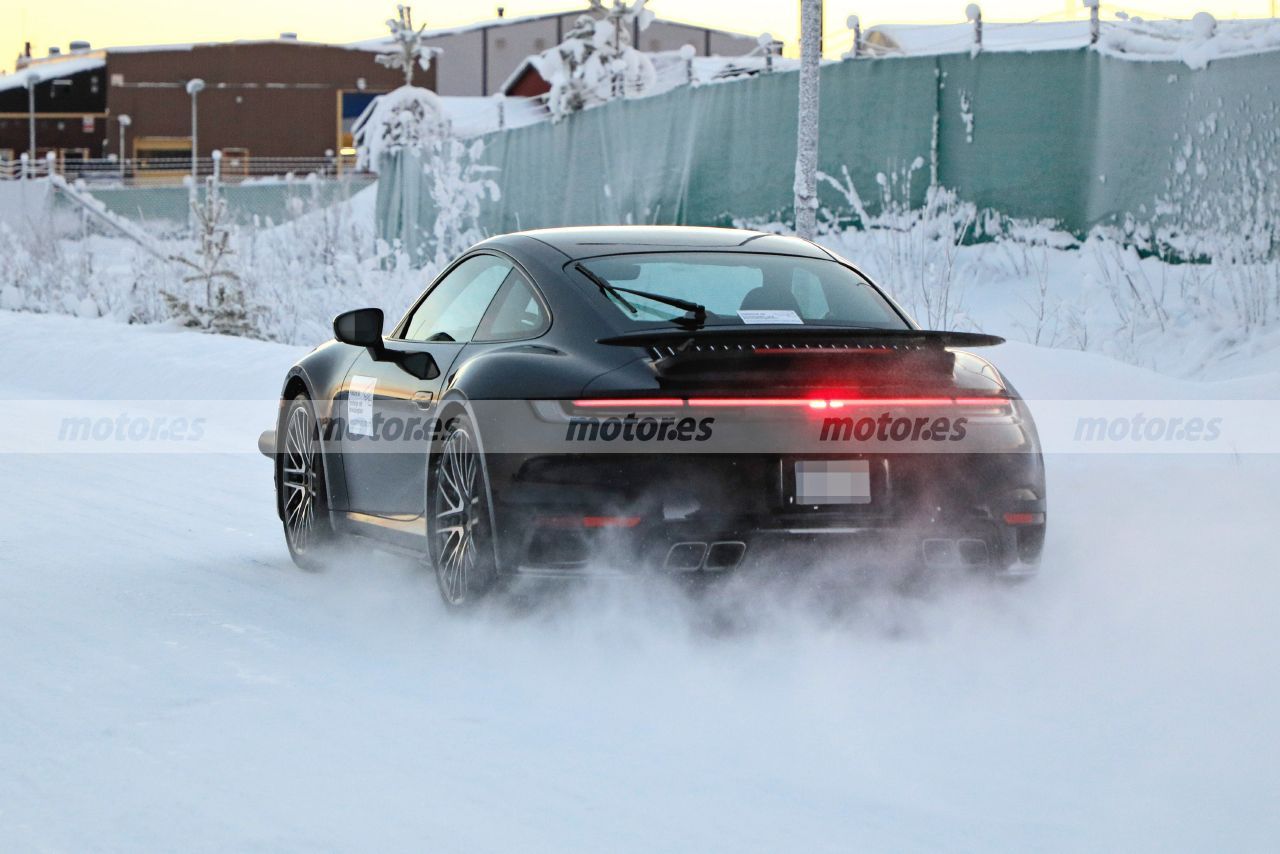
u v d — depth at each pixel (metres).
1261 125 29.73
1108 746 8.97
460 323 13.30
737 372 10.78
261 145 159.25
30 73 162.00
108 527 17.45
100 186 86.69
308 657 11.33
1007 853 7.31
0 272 59.38
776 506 10.70
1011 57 34.91
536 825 7.71
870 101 37.72
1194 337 27.77
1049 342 29.06
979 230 35.59
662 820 7.77
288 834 7.64
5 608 13.08
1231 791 8.18
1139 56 32.31
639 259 12.54
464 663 11.05
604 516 10.61
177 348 36.91
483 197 53.66
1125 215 32.78
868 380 10.95
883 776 8.44
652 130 44.91
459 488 11.88
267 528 17.73
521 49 169.50
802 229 28.11
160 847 7.50
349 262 47.75
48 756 8.97
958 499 11.11
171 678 10.73
